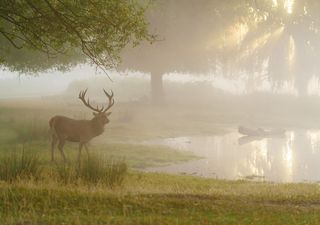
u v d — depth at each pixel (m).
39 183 14.59
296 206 12.26
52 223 9.55
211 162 26.36
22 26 17.42
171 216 10.66
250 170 24.30
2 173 15.65
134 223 9.81
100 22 16.84
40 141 28.78
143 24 17.09
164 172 23.03
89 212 10.72
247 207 11.80
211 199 12.70
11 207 10.73
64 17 17.22
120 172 16.42
